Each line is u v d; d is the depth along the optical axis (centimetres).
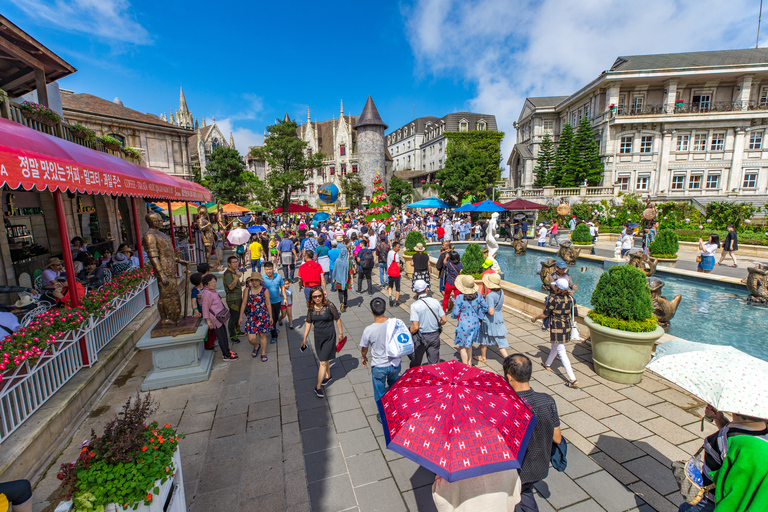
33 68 891
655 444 416
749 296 971
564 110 4772
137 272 816
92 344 557
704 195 3703
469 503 251
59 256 1020
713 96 3762
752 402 213
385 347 455
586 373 586
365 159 6625
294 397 543
